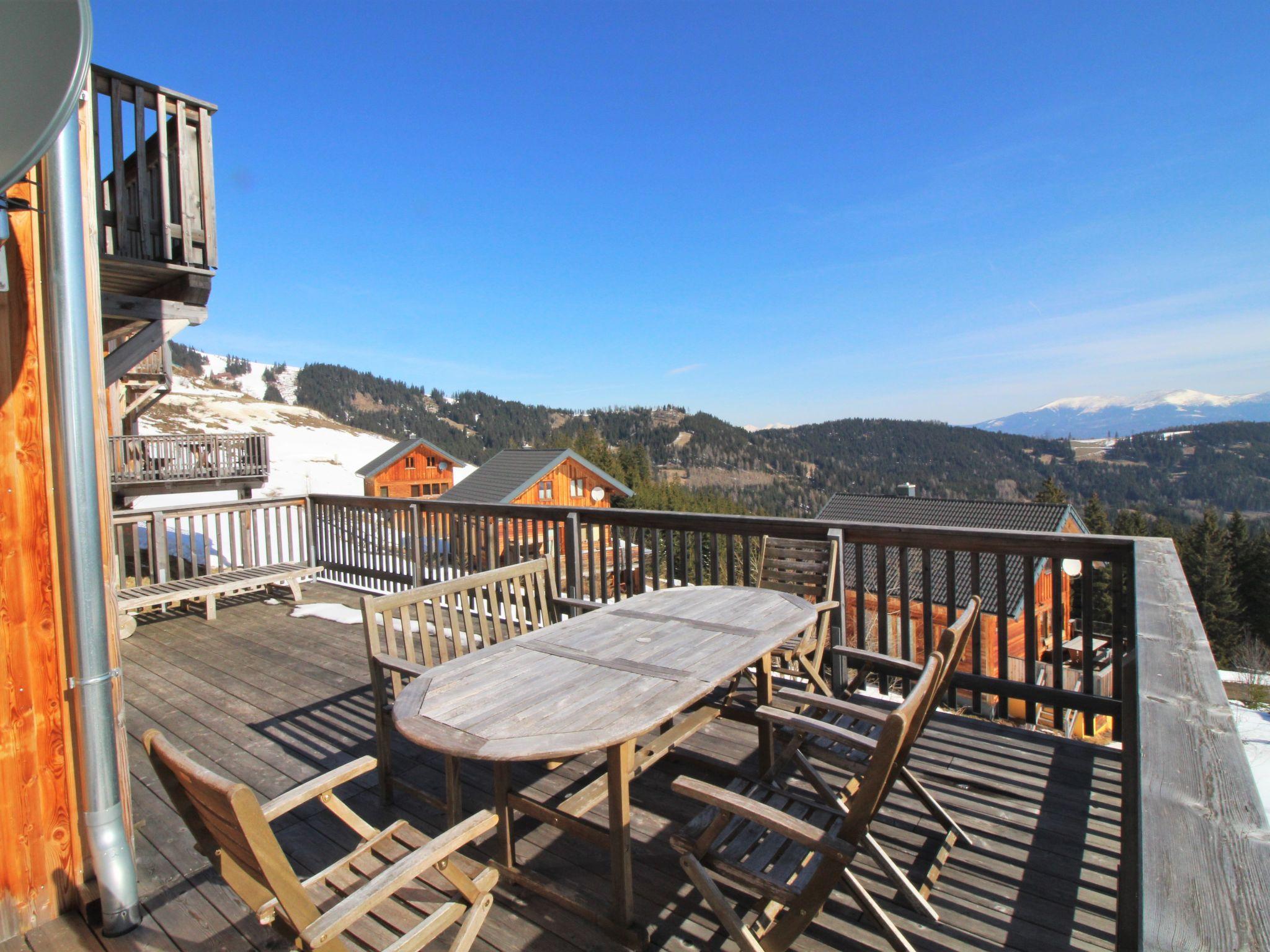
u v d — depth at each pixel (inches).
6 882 81.7
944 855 91.2
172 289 254.5
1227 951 29.5
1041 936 78.1
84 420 80.8
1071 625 821.2
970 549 140.0
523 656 97.9
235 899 90.1
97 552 82.6
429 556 251.4
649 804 109.0
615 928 80.3
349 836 103.0
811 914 66.7
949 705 150.7
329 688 163.5
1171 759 47.5
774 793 85.2
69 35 68.3
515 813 107.1
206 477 638.5
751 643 101.4
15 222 79.4
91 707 81.9
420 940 62.6
